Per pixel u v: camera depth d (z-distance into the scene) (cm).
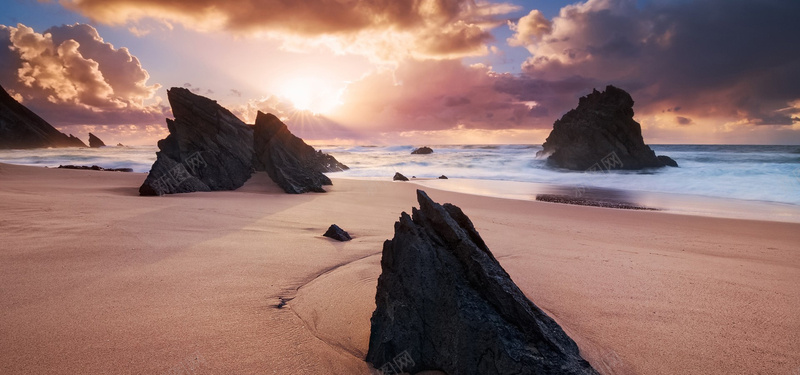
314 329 398
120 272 512
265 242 729
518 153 6253
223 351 338
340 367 337
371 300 473
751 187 2066
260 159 2159
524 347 326
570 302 496
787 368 355
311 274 557
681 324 438
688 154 4388
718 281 595
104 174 2028
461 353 334
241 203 1265
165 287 471
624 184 2484
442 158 5059
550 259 705
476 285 374
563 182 2725
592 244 856
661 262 705
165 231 762
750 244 905
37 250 584
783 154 4044
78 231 707
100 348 328
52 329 354
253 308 429
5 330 347
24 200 998
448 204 488
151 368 306
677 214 1359
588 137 3700
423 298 371
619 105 3694
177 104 1902
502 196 1961
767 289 560
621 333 414
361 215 1139
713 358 369
